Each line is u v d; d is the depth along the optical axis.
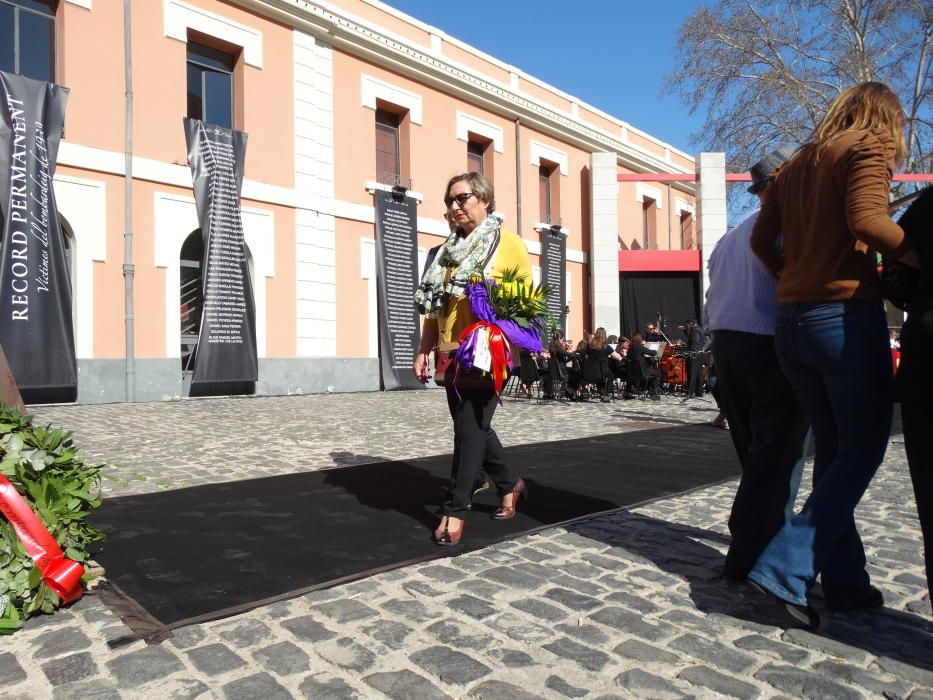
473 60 18.75
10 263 10.19
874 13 20.25
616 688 1.94
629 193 25.33
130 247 11.56
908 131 21.11
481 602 2.56
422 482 4.79
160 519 3.71
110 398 11.39
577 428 8.47
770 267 2.44
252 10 13.55
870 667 2.05
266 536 3.38
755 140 21.78
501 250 3.28
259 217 13.57
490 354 3.09
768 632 2.30
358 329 15.47
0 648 2.16
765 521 2.74
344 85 15.40
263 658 2.10
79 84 11.21
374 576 2.83
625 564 3.03
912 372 1.96
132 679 1.96
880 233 1.92
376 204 15.75
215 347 12.55
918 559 3.11
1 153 10.19
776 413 2.68
